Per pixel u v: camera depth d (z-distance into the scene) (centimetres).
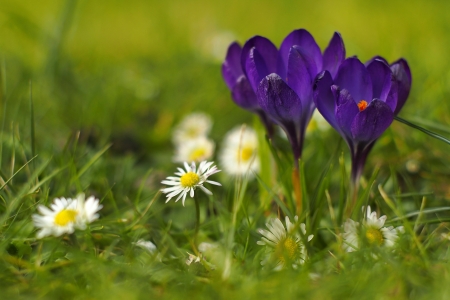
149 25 149
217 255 70
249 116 92
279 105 70
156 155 86
